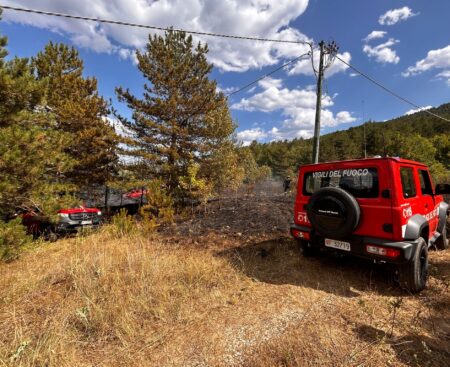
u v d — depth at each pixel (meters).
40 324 2.54
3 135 4.73
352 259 4.68
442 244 5.22
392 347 2.24
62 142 6.26
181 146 12.70
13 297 3.09
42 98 5.86
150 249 5.29
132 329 2.47
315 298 3.26
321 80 7.45
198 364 2.07
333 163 3.95
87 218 8.37
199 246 5.85
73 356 2.09
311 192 4.26
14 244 4.75
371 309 2.94
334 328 2.57
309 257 4.76
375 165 3.45
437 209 4.97
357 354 2.14
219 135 12.69
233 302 3.12
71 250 5.43
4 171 4.93
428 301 3.11
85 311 2.59
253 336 2.45
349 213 3.42
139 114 11.71
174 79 12.47
